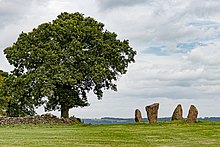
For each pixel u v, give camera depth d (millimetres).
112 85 49000
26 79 45219
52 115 45844
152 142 24344
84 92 49312
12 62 47469
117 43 48875
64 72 44875
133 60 50031
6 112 55688
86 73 46250
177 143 23938
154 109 40656
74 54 45531
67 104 47938
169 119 43062
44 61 45812
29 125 41781
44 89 44125
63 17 50062
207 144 23578
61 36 46688
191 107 40250
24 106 53750
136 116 43219
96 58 46406
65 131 32906
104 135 28672
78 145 22141
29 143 22625
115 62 48375
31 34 47969
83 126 41031
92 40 47125
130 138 26625
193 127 35594
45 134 29391
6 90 47219
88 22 49469
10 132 31375
